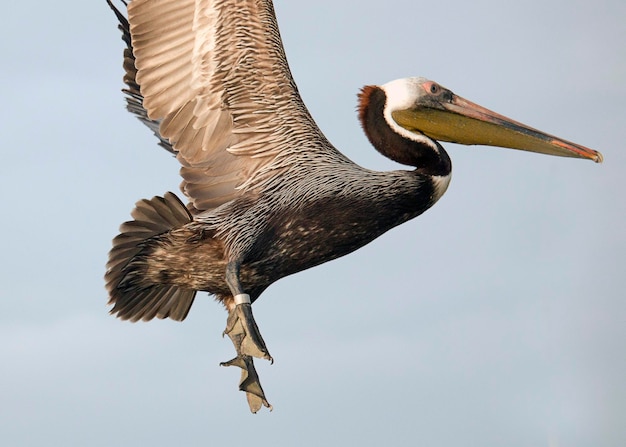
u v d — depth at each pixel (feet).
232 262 43.70
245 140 45.06
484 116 48.08
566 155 47.75
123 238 43.75
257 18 44.75
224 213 44.34
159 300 46.44
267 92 45.09
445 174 46.68
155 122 48.96
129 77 49.44
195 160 45.03
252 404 42.37
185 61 44.34
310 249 44.91
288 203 44.50
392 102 47.91
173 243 44.19
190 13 43.98
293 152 45.03
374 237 45.78
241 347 42.11
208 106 44.80
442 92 48.16
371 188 44.98
